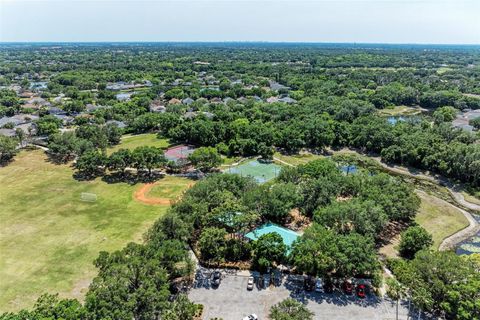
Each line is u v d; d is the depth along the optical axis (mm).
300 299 54281
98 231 73062
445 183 101312
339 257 54344
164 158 101438
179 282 57625
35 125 140000
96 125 137250
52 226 74875
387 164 115312
